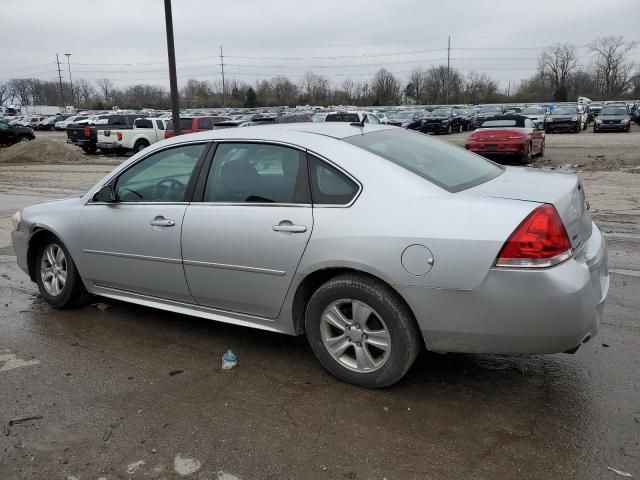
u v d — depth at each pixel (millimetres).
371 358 3455
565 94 99750
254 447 2967
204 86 119062
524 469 2738
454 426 3109
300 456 2883
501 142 15727
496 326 3023
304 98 108125
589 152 19953
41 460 2908
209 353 4109
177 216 4031
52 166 21453
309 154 3580
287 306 3672
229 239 3758
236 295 3861
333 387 3562
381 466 2789
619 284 5289
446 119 33531
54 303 5020
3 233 8445
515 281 2936
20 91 140500
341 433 3068
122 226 4344
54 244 4961
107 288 4680
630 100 97688
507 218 2986
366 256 3242
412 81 112312
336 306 3500
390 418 3199
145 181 4340
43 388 3633
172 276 4145
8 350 4219
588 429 3049
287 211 3549
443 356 3951
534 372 3689
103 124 28438
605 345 4023
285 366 3873
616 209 9008
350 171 3424
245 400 3438
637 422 3100
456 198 3174
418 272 3115
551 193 3232
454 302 3072
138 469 2820
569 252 3018
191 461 2867
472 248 2994
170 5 17234
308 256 3451
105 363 3977
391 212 3227
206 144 4066
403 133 4266
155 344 4285
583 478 2668
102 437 3088
